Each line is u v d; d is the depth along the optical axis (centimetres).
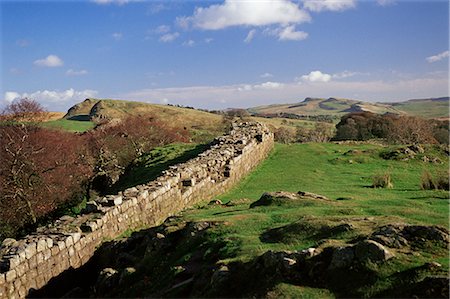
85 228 1571
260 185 2603
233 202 1866
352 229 1034
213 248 1138
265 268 892
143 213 1880
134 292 1102
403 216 1237
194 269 1073
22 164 3775
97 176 4900
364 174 2733
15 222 3681
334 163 3144
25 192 3750
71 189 4344
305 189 2209
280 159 3419
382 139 5822
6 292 1180
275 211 1447
